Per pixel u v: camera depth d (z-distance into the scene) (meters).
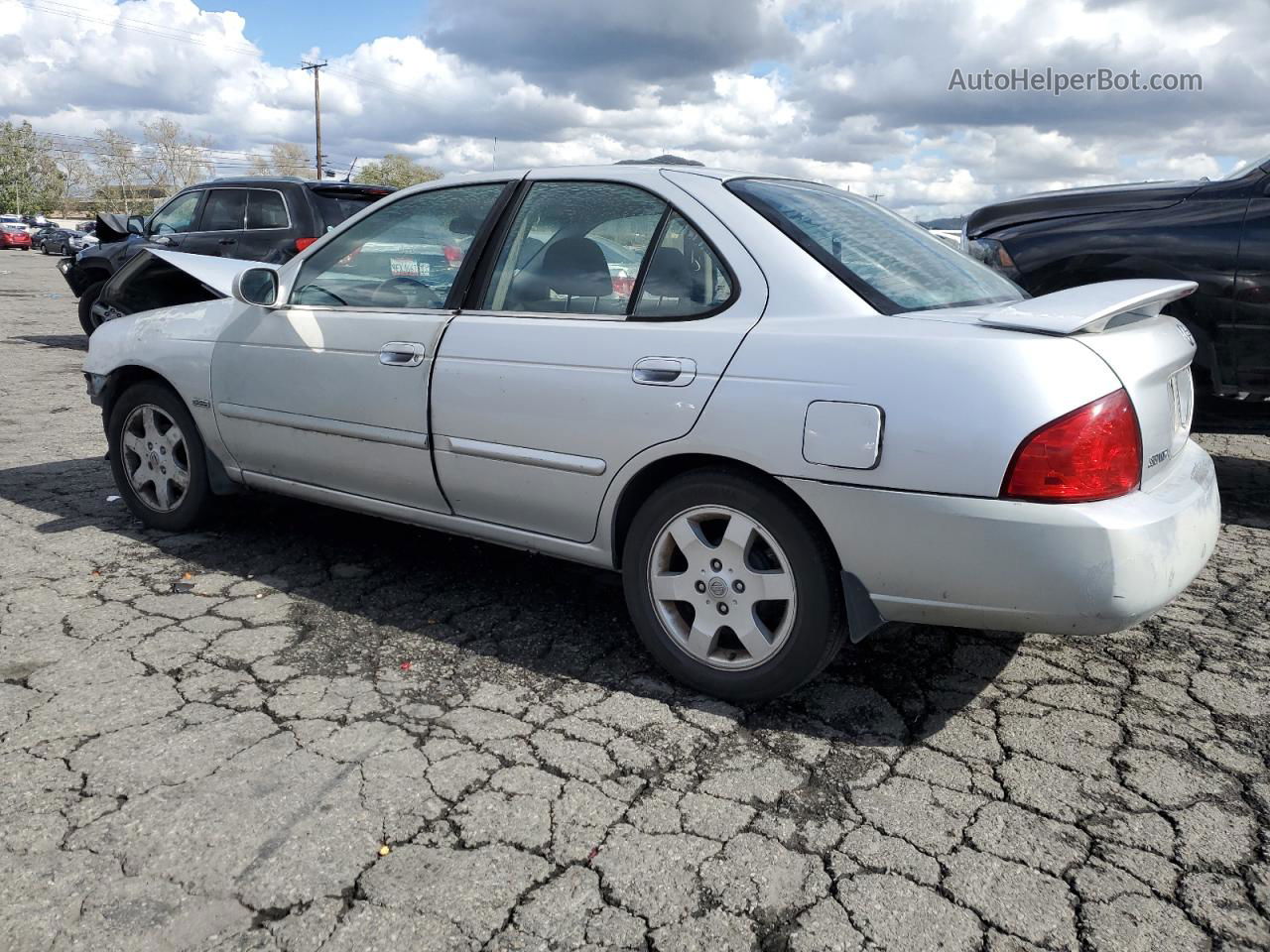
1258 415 5.09
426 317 3.58
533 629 3.61
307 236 9.52
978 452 2.50
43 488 5.37
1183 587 2.66
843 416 2.65
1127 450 2.54
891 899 2.17
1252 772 2.70
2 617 3.60
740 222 3.04
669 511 3.02
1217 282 4.91
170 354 4.36
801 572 2.81
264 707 2.98
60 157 104.25
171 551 4.36
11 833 2.34
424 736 2.83
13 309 16.38
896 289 2.95
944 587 2.63
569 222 3.38
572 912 2.12
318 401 3.83
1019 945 2.04
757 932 2.07
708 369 2.88
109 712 2.92
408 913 2.11
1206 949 2.03
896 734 2.88
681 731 2.88
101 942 2.01
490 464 3.37
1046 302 2.77
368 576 4.10
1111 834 2.41
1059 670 3.30
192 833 2.36
